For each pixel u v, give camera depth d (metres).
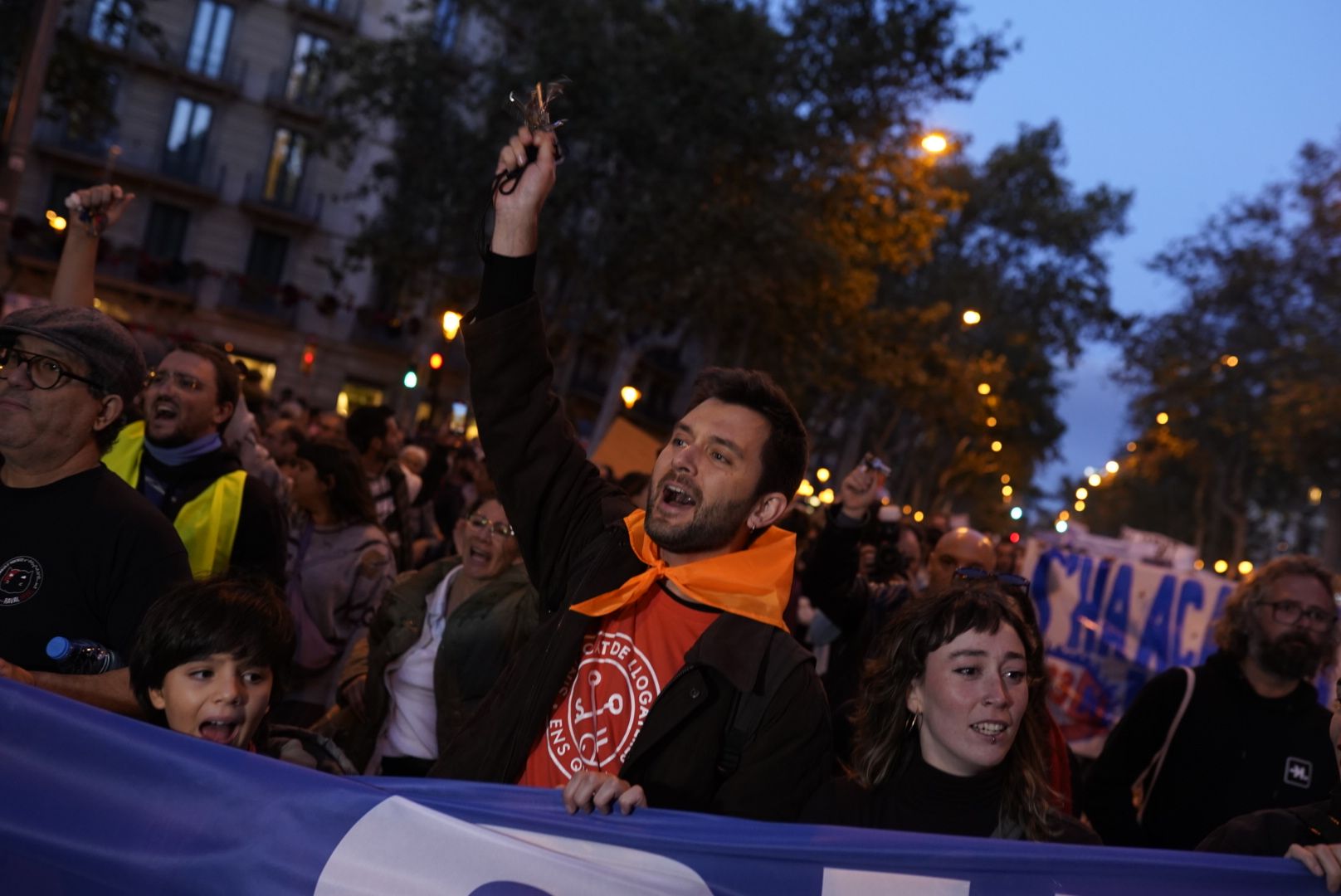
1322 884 2.38
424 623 4.49
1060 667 9.15
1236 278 37.47
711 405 2.85
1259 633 3.95
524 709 2.70
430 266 28.83
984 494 67.25
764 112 22.59
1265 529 58.72
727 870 2.26
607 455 12.94
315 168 37.03
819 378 32.22
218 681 2.62
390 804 2.17
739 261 23.53
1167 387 39.97
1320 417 34.69
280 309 36.44
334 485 5.12
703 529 2.78
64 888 2.16
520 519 3.00
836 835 2.33
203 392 3.95
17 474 2.94
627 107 22.81
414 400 17.05
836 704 4.90
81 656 2.81
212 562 3.87
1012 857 2.33
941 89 24.73
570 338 27.12
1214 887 2.35
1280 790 3.92
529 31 27.31
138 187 35.00
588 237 25.56
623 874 2.22
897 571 5.70
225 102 35.84
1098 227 48.03
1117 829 4.07
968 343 46.22
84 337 2.88
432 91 26.84
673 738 2.63
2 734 2.23
